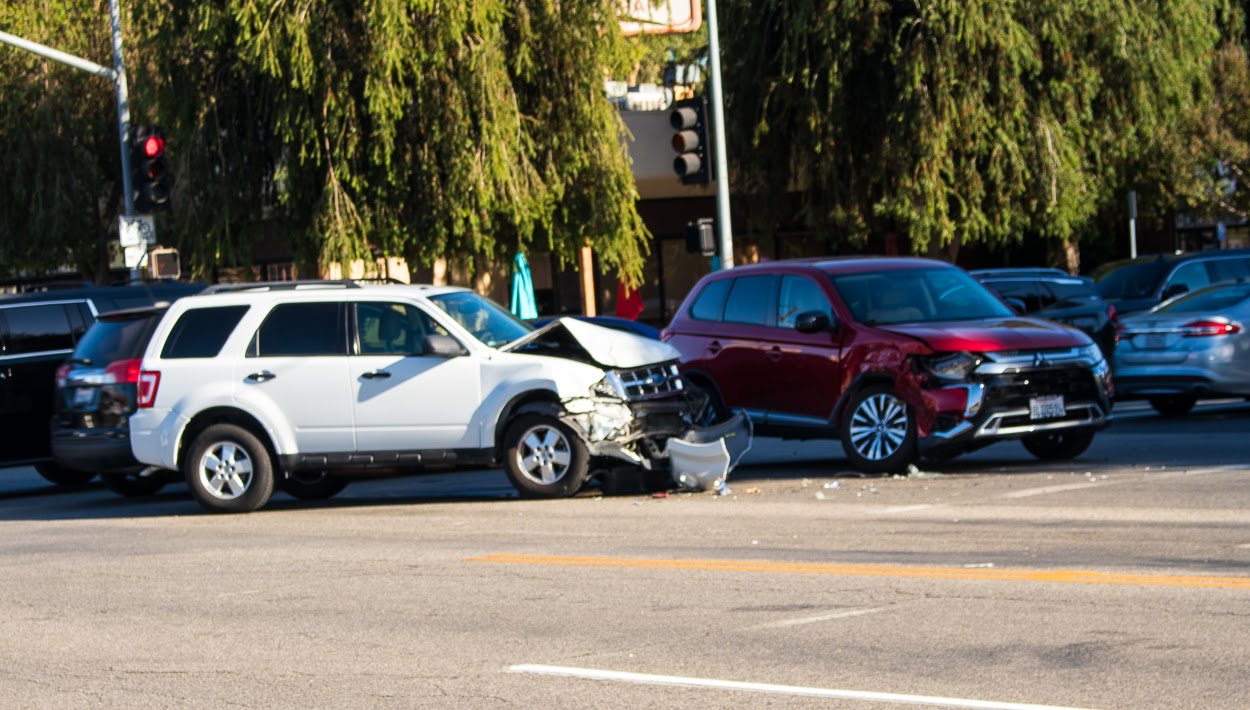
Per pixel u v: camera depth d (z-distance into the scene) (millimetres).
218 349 33125
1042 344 32344
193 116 65688
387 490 37625
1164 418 44719
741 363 35875
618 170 67312
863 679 15578
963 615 18297
